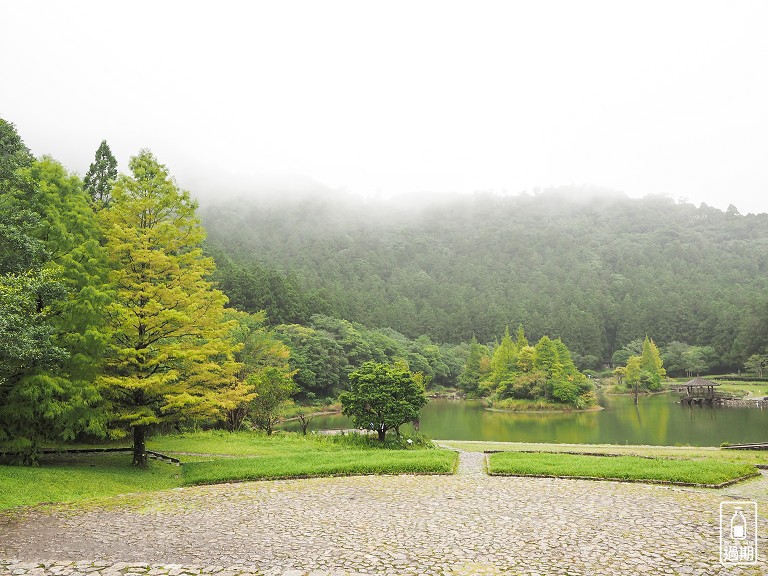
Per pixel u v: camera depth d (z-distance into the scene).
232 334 44.53
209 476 18.45
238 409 35.25
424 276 185.25
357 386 32.88
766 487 16.42
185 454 24.98
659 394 83.62
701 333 110.12
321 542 10.36
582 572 8.66
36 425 18.78
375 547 10.02
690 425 46.69
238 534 10.98
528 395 69.06
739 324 101.31
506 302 151.12
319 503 13.98
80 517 12.54
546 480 17.41
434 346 103.00
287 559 9.35
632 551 9.70
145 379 19.56
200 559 9.39
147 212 21.92
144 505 13.88
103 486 17.00
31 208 19.69
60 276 19.06
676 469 18.08
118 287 21.48
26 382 17.64
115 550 9.95
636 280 166.50
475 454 25.28
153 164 22.12
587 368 110.44
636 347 112.12
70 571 8.70
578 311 129.88
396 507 13.40
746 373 99.62
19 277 15.76
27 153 21.78
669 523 11.64
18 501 14.12
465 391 90.00
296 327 76.56
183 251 24.17
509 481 17.20
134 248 21.11
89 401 18.92
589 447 30.31
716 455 25.23
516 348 84.31
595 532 10.94
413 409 31.28
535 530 11.12
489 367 87.75
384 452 23.30
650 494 14.91
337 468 18.97
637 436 40.28
